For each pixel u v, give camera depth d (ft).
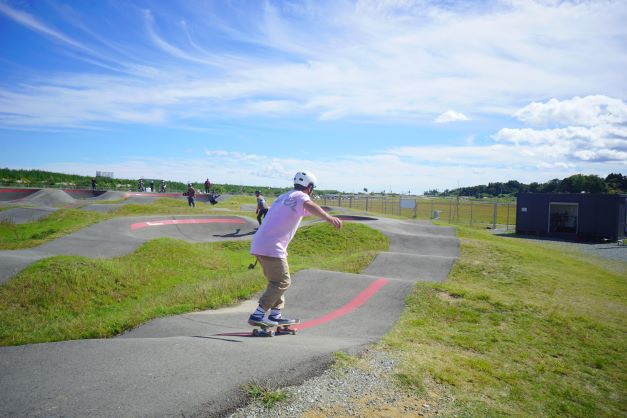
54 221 67.56
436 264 39.52
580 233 90.84
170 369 10.89
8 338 18.75
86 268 31.37
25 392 9.53
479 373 14.44
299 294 25.59
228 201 138.92
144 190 171.63
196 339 13.82
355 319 20.98
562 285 35.68
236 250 55.77
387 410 10.38
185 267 39.60
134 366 11.07
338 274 29.27
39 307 26.37
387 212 151.64
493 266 39.70
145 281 33.27
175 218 63.36
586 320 23.40
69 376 10.43
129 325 18.83
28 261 31.60
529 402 13.16
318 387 10.85
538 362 17.12
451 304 24.11
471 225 115.24
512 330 20.71
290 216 14.51
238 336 15.33
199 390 9.75
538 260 47.32
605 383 16.06
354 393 10.92
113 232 48.65
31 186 152.76
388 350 14.67
